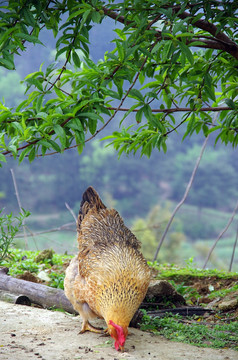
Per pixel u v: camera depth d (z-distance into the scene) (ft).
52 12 17.20
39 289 20.62
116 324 14.83
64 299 19.77
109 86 17.31
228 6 15.58
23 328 16.87
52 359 14.10
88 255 16.38
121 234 17.65
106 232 17.48
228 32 18.63
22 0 14.94
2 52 14.44
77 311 17.87
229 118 17.53
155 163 157.17
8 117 15.11
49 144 14.80
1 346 14.97
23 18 15.06
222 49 16.98
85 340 16.06
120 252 16.15
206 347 16.08
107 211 18.98
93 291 15.78
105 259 15.88
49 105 15.78
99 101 15.35
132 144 19.44
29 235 40.45
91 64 15.53
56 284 23.65
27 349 14.83
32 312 18.79
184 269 29.73
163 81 17.61
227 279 26.18
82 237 17.65
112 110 18.33
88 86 15.70
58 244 41.86
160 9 14.61
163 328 18.22
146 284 15.89
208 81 17.03
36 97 16.66
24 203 133.69
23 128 14.80
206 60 18.40
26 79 15.21
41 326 17.21
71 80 16.21
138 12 15.42
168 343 16.25
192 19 16.15
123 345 14.60
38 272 26.25
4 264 26.78
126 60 15.30
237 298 21.70
